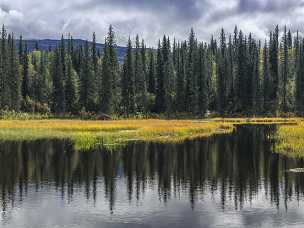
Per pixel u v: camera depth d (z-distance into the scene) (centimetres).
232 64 11488
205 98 9894
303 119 8769
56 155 3634
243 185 2548
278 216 1969
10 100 8912
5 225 1853
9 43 9306
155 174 2884
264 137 5097
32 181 2683
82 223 1880
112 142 4450
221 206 2123
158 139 4756
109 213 2014
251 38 11525
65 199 2256
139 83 10075
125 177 2798
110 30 9556
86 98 9506
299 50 11531
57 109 9544
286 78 10869
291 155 3575
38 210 2062
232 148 4053
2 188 2497
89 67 9575
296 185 2531
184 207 2109
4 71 8938
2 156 3594
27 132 5316
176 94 10031
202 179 2727
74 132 5359
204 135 5322
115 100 9488
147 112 9694
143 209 2078
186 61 11181
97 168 3086
